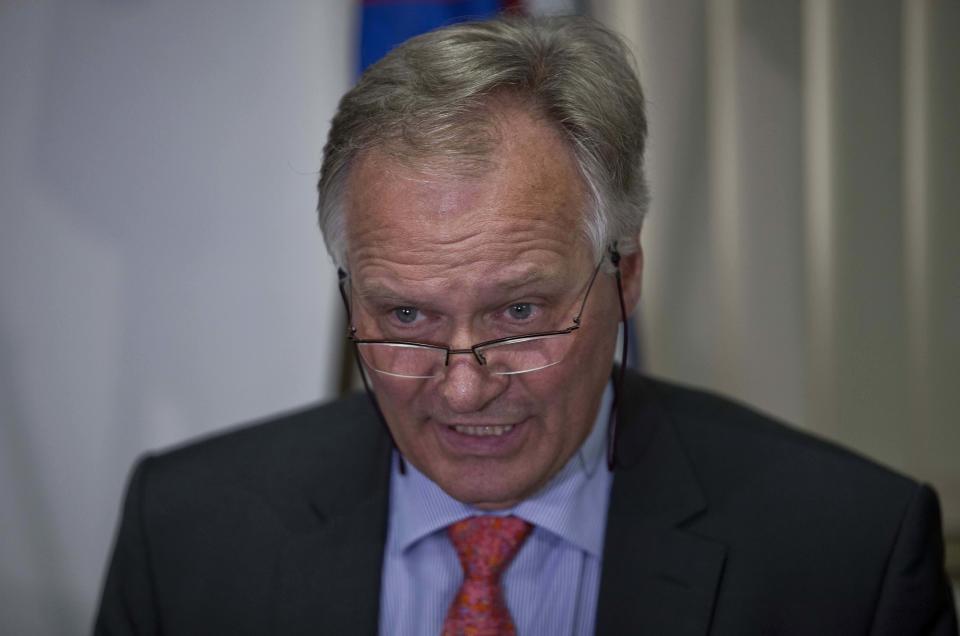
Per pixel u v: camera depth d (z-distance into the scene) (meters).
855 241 3.74
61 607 4.30
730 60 3.76
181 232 4.22
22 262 4.21
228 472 2.41
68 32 4.14
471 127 1.69
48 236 4.21
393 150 1.70
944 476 3.80
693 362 3.93
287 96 4.16
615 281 1.96
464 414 1.85
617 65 1.92
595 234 1.80
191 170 4.20
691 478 2.20
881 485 2.19
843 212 3.72
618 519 2.14
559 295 1.78
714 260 3.87
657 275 3.89
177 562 2.30
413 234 1.69
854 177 3.72
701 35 3.82
